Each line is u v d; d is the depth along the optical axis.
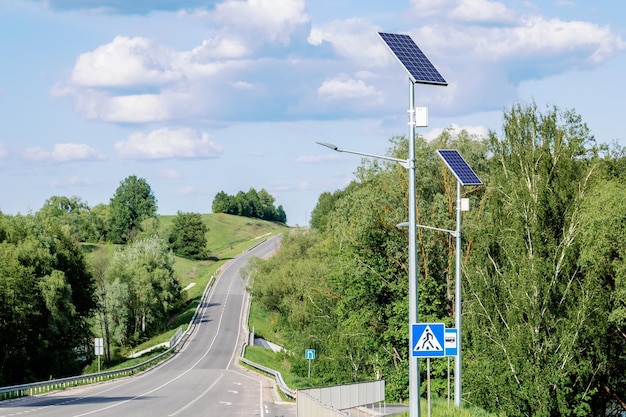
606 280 48.44
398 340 62.41
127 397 57.12
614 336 45.94
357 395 42.03
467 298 51.28
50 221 112.31
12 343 89.31
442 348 23.69
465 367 46.41
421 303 61.62
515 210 44.34
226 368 99.25
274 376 84.69
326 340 83.12
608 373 46.28
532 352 40.81
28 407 48.22
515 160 46.66
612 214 43.84
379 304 64.75
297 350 88.19
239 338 136.62
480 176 64.94
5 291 86.62
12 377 88.94
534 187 44.19
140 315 142.88
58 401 53.34
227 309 166.12
